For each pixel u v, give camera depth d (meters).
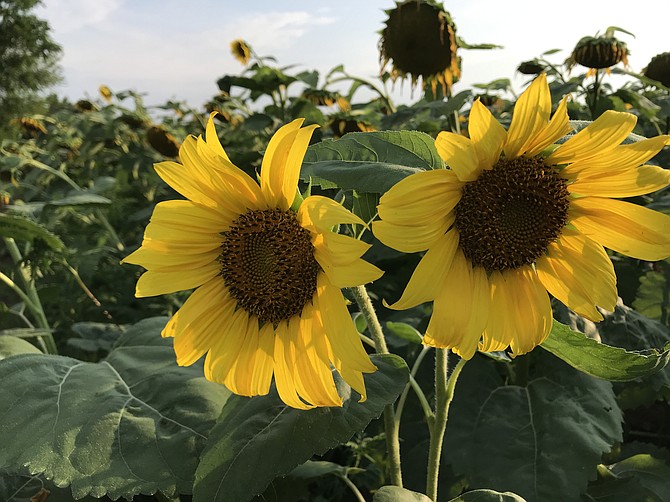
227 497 0.34
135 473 0.39
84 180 1.71
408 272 0.80
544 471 0.49
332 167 0.35
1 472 0.49
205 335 0.37
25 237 0.87
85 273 1.22
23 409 0.44
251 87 1.15
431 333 0.32
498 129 0.30
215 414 0.43
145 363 0.49
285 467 0.34
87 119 1.71
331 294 0.33
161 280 0.37
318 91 1.14
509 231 0.33
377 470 0.62
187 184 0.35
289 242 0.35
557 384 0.55
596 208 0.34
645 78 0.86
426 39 0.71
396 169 0.34
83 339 0.83
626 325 0.56
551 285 0.35
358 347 0.31
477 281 0.34
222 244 0.37
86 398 0.44
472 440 0.53
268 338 0.37
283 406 0.37
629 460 0.58
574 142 0.32
